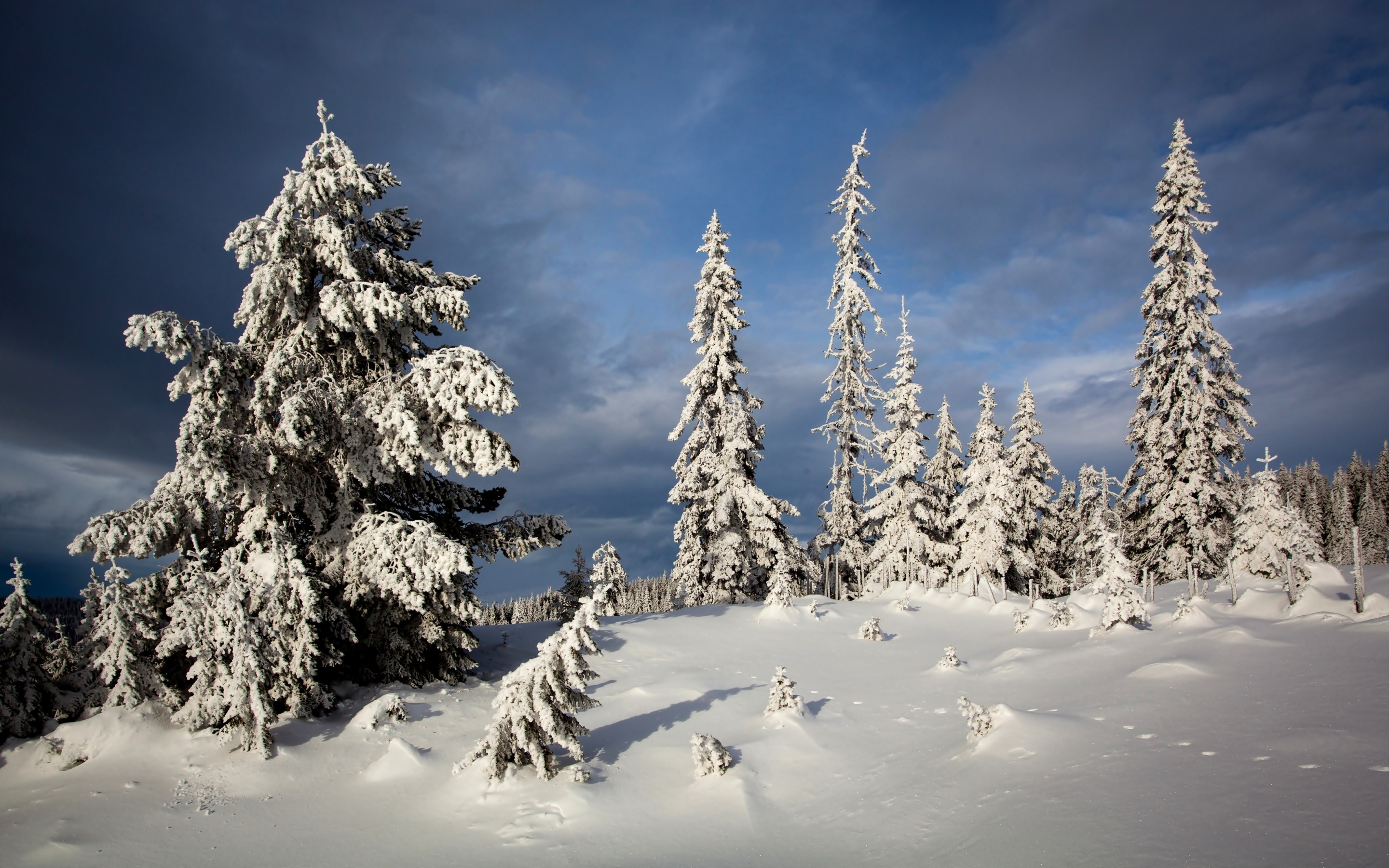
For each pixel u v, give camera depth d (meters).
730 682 16.30
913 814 8.41
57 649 13.61
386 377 16.47
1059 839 6.54
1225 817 6.12
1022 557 35.31
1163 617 18.06
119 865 8.82
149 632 13.04
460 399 15.20
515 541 18.20
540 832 9.38
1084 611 21.77
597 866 8.44
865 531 39.16
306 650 13.27
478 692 15.73
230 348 15.14
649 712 14.16
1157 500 30.67
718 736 12.69
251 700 11.97
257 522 14.71
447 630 15.72
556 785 10.62
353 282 16.17
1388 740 7.05
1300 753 7.19
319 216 16.81
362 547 14.77
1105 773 7.85
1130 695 10.95
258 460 14.06
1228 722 8.70
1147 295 31.14
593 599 11.27
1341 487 70.00
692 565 31.89
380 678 15.60
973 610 26.89
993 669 16.14
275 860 8.95
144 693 12.85
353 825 9.94
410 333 17.55
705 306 32.38
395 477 16.42
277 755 12.03
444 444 15.67
